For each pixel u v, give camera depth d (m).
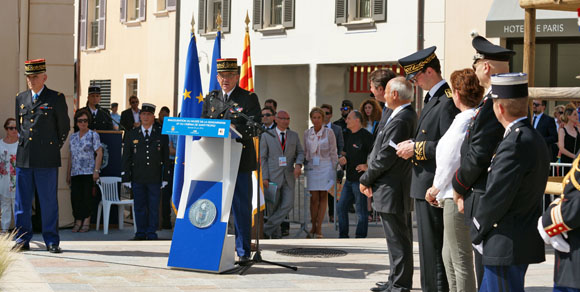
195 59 9.16
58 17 11.48
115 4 27.28
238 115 7.29
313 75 21.06
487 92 5.05
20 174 8.27
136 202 11.31
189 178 7.34
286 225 11.91
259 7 22.11
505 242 4.37
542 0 7.04
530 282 7.02
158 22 25.30
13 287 6.32
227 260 7.30
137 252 8.34
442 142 5.29
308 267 7.61
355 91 21.02
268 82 22.52
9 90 11.08
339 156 12.55
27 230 8.32
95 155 11.82
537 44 16.16
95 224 12.45
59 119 8.33
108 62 27.80
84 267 7.35
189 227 7.30
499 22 15.35
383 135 6.18
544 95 6.96
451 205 5.27
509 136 4.35
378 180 6.23
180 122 6.95
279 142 11.10
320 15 20.81
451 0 17.31
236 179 7.45
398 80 6.19
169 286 6.52
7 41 11.07
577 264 4.03
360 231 10.73
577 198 3.98
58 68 11.56
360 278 7.08
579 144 12.43
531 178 4.33
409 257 6.25
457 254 5.30
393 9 19.00
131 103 16.33
